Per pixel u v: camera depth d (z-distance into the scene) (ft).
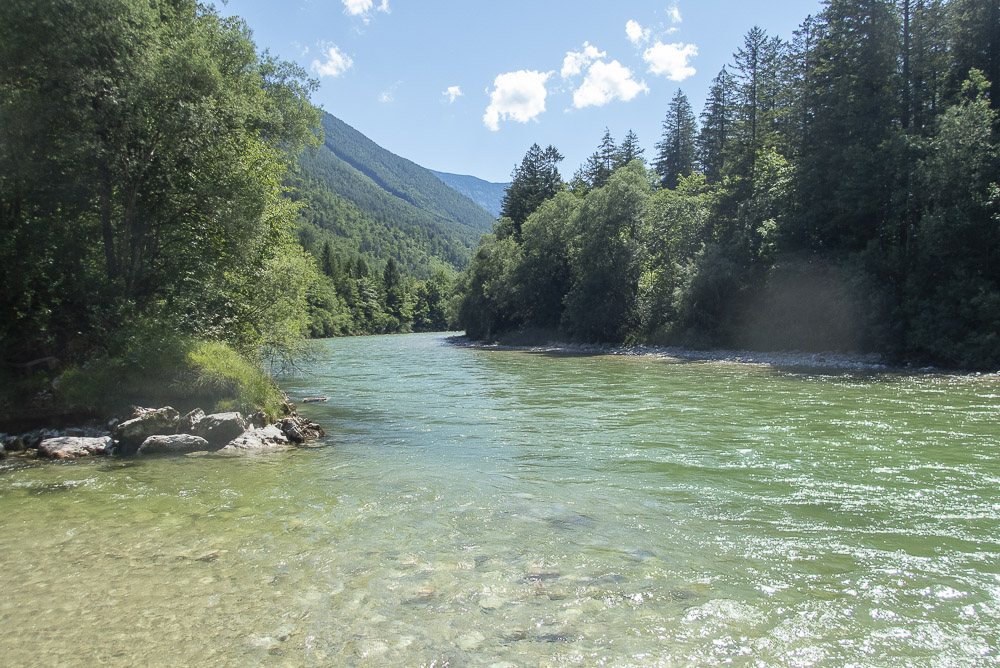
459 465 31.48
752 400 55.88
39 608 15.26
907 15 111.86
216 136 51.06
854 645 13.16
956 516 21.84
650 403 55.21
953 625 13.97
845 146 113.09
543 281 202.80
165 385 41.83
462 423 45.78
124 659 12.79
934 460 30.58
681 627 14.01
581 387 71.15
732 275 128.57
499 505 24.09
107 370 42.14
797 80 139.23
